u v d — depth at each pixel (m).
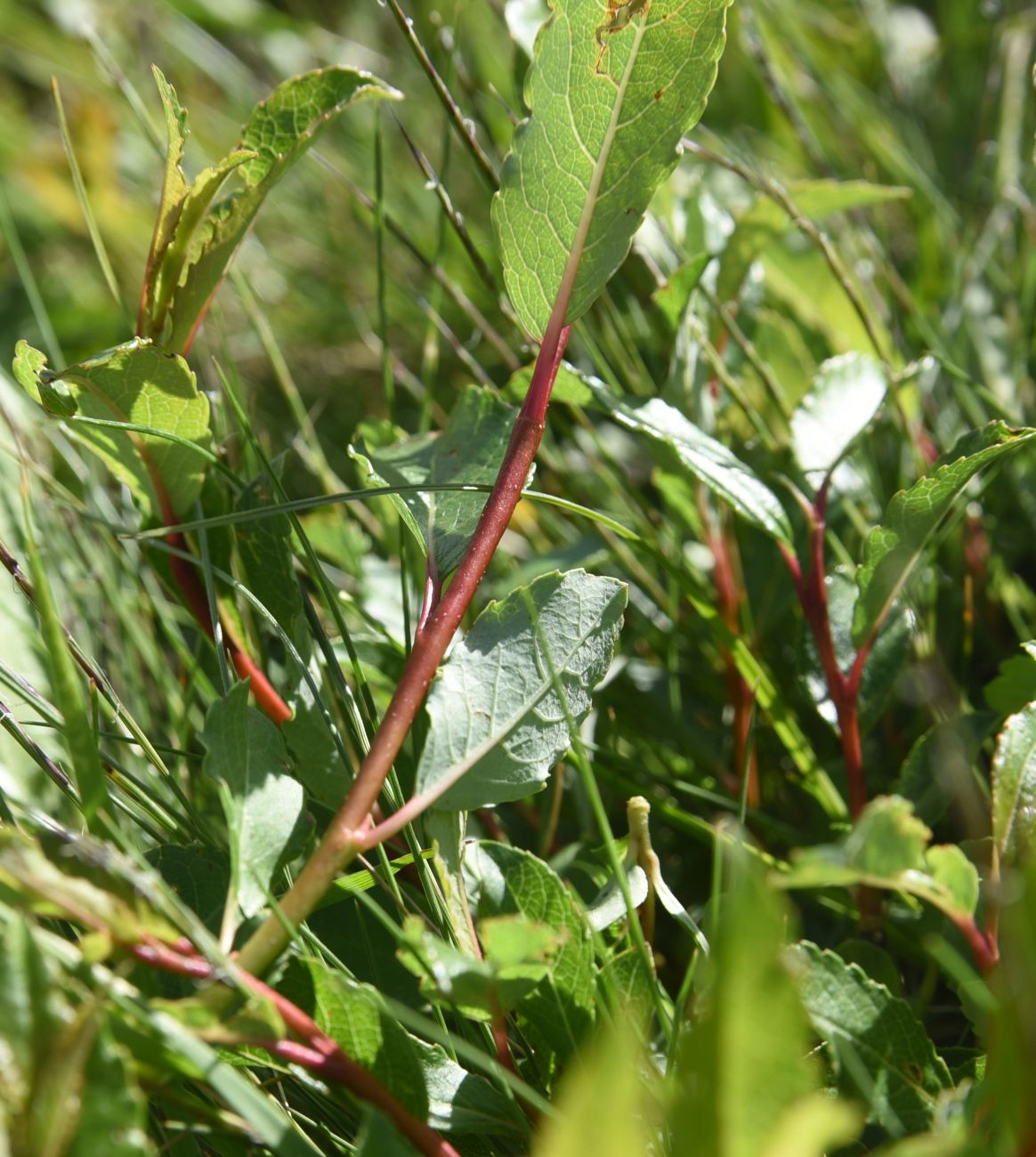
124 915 0.40
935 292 0.68
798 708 0.54
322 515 0.54
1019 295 0.64
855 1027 0.42
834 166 0.81
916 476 0.57
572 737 0.43
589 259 0.45
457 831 0.43
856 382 0.51
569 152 0.45
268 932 0.41
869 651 0.48
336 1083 0.41
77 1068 0.39
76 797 0.45
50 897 0.39
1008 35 0.75
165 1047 0.40
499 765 0.43
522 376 0.49
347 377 0.83
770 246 0.57
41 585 0.41
